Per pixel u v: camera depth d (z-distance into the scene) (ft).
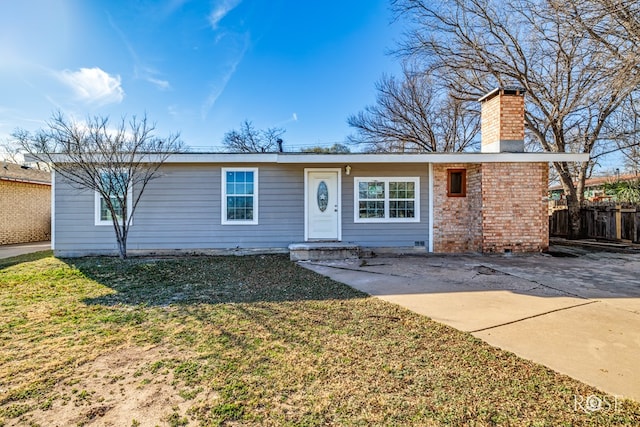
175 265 24.16
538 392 7.77
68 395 7.82
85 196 28.78
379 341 10.74
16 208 46.09
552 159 28.04
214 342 10.75
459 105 54.95
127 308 14.48
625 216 36.06
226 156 28.02
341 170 30.66
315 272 21.99
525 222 28.96
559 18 24.32
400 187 30.94
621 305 14.29
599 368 8.87
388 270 22.48
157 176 29.01
